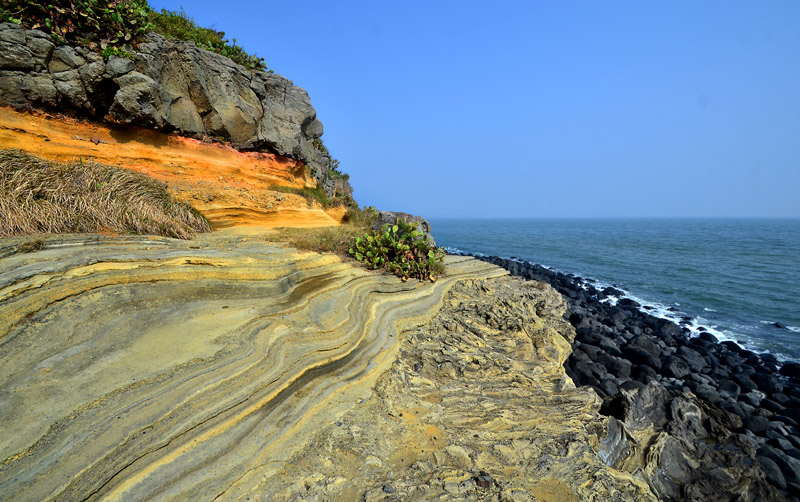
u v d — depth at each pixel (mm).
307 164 21344
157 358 5875
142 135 13086
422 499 5234
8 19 10500
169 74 13547
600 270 40062
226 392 5727
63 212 8133
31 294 5574
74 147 11344
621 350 16234
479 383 9117
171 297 7477
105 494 4133
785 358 17375
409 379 8578
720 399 12609
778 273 37688
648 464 8117
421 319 11500
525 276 33281
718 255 52500
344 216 21469
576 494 5883
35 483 3867
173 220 10820
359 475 5566
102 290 6617
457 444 6492
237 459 5125
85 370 5293
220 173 14836
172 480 4543
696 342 18844
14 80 10523
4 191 7547
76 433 4398
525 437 7059
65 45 11250
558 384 9625
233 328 7066
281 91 19047
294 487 5078
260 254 9734
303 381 6875
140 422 4773
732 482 7875
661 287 31156
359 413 6941
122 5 12094
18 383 4766
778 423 11336
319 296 9422
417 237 15195
